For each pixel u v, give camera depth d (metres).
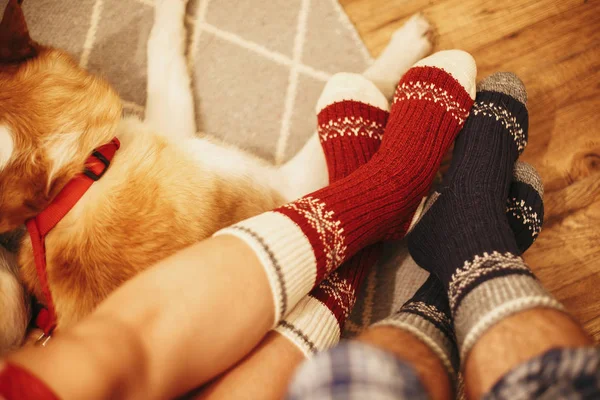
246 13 1.24
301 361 0.75
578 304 1.07
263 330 0.69
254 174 0.99
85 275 0.84
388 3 1.25
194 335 0.60
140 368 0.55
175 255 0.65
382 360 0.40
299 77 1.21
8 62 0.83
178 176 0.89
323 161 1.09
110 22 1.23
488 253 0.73
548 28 1.21
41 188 0.82
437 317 0.79
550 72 1.19
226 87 1.21
